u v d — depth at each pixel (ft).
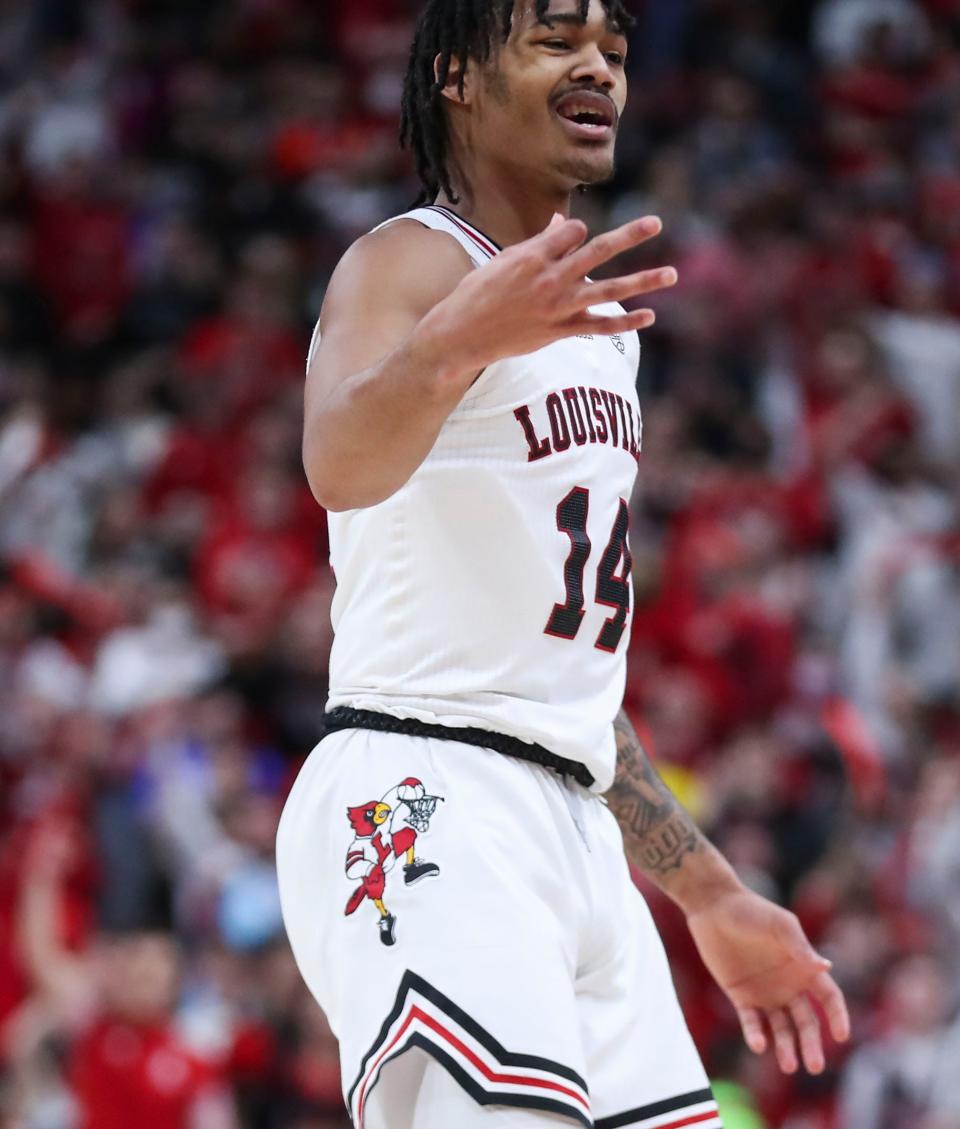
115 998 75.92
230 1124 76.74
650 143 147.84
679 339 126.31
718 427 119.65
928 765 98.99
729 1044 81.46
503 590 28.73
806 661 104.73
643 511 112.16
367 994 27.63
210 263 139.13
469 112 30.30
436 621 28.76
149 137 154.10
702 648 101.65
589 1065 29.35
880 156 149.79
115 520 113.70
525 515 28.76
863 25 157.07
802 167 150.20
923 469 121.49
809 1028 34.27
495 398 28.63
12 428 124.06
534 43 29.40
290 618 103.96
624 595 30.12
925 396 127.95
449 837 27.86
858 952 85.40
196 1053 76.23
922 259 141.79
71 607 103.81
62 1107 76.13
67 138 153.28
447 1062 26.68
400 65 157.07
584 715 29.40
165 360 130.00
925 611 108.58
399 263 27.99
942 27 161.27
